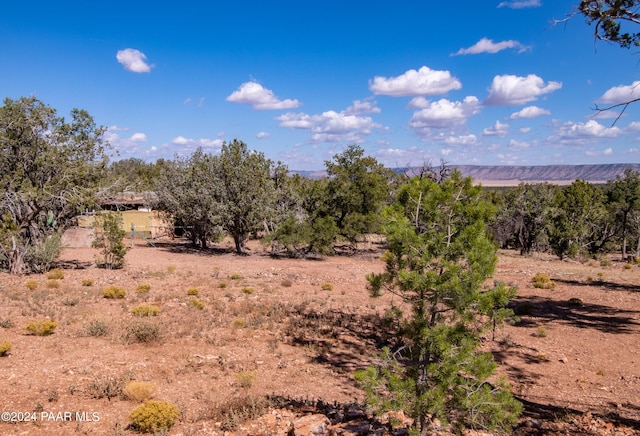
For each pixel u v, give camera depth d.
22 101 20.88
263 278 22.11
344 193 34.25
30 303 14.10
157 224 42.84
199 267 24.86
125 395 7.64
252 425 6.79
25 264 20.53
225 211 29.34
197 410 7.37
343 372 9.82
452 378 5.18
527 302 18.30
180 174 32.25
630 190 45.41
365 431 6.41
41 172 21.25
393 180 40.84
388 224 5.84
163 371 9.07
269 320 13.82
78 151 22.27
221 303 15.73
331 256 32.81
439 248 5.56
